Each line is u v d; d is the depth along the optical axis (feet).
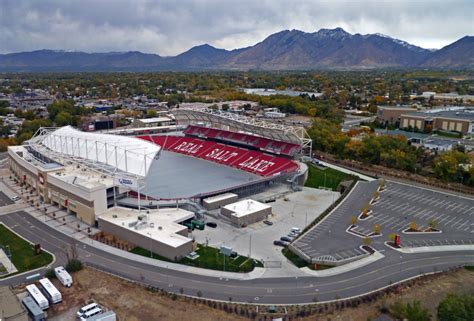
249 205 368.68
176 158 558.97
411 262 284.20
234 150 559.38
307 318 219.41
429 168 529.45
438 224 354.95
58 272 254.27
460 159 497.87
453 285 253.65
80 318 213.46
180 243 285.64
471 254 297.94
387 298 237.66
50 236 321.32
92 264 275.39
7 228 335.88
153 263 278.46
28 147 518.78
